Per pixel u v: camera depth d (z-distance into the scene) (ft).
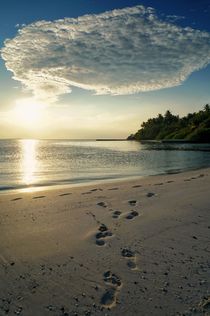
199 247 17.71
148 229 21.06
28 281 14.10
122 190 36.58
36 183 48.32
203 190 35.35
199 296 12.57
